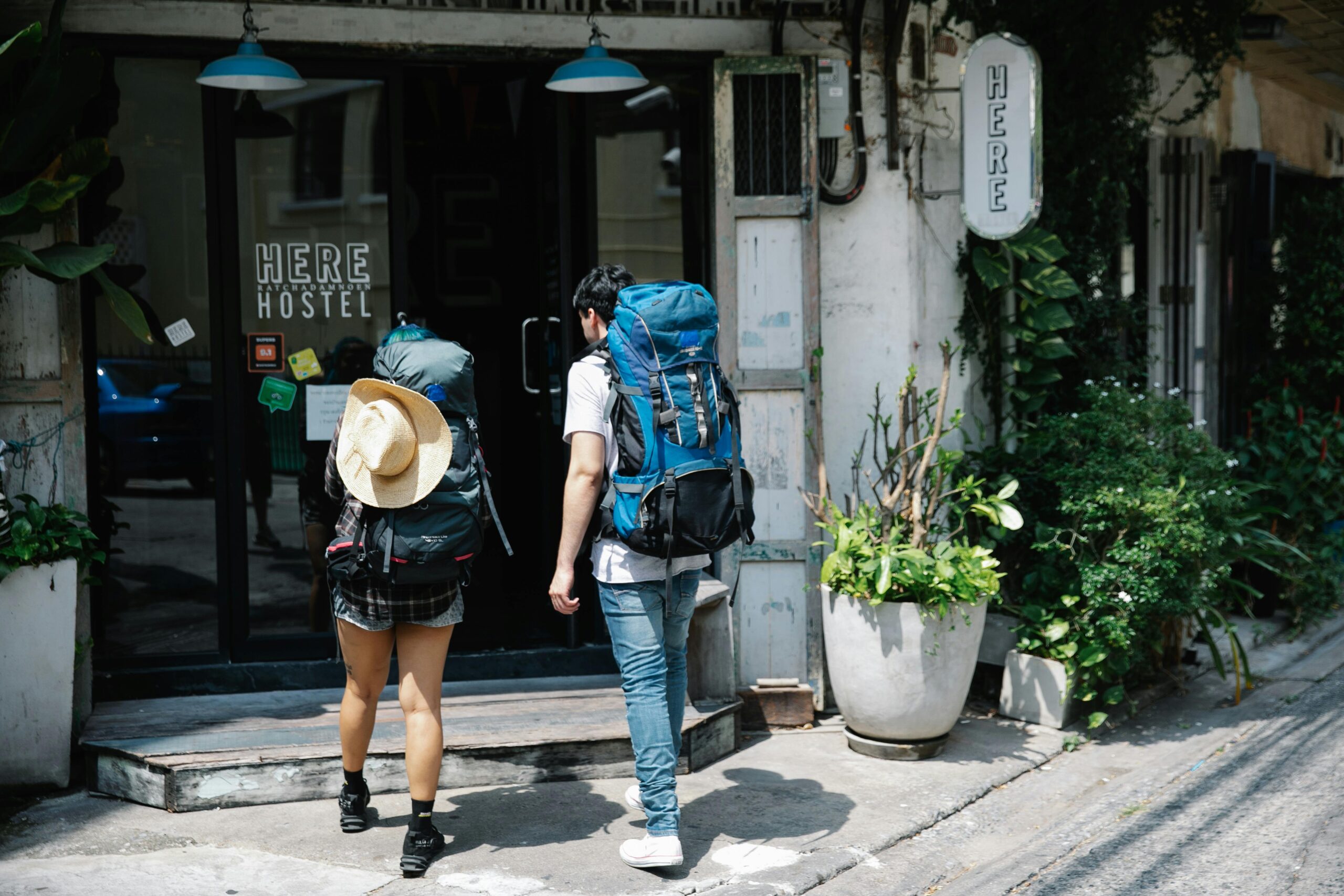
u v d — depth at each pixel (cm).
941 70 547
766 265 505
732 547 506
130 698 470
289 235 486
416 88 614
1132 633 495
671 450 344
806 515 512
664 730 358
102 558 430
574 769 432
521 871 354
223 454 483
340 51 473
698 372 351
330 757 412
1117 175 641
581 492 354
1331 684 593
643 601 359
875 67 522
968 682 467
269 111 480
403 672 360
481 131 627
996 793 439
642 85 466
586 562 520
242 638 486
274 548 489
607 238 525
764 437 508
